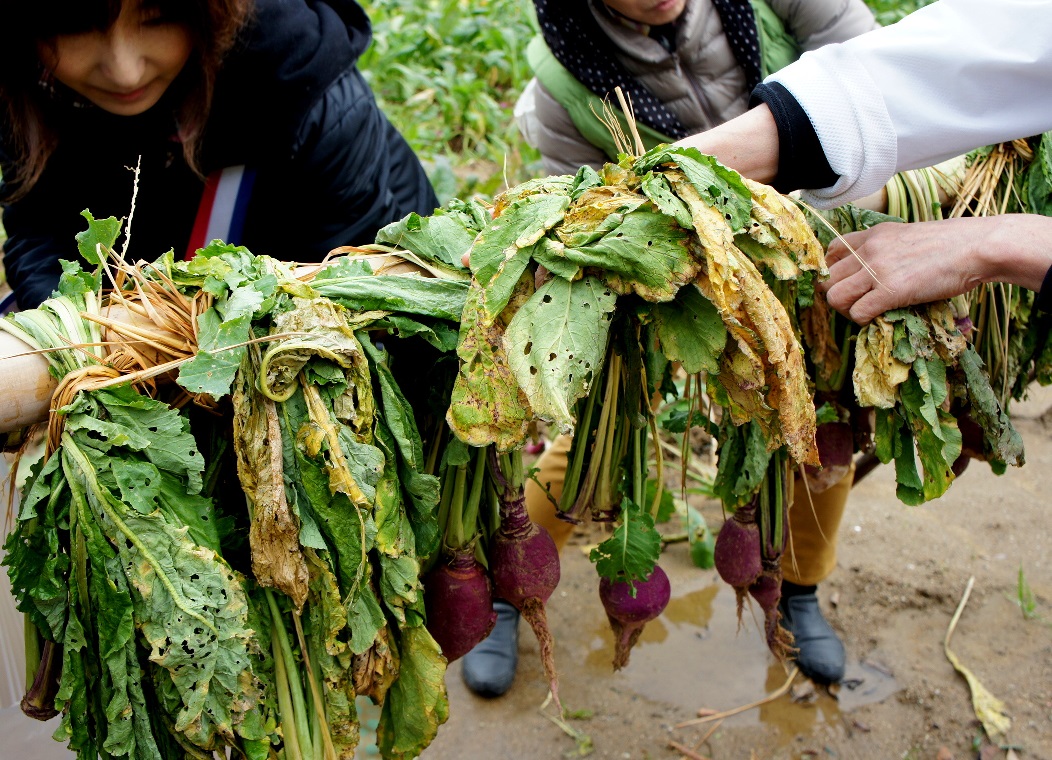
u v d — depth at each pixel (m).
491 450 1.18
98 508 0.85
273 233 1.80
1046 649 2.13
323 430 0.91
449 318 1.03
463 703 2.10
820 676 2.08
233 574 0.91
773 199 1.03
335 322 0.95
